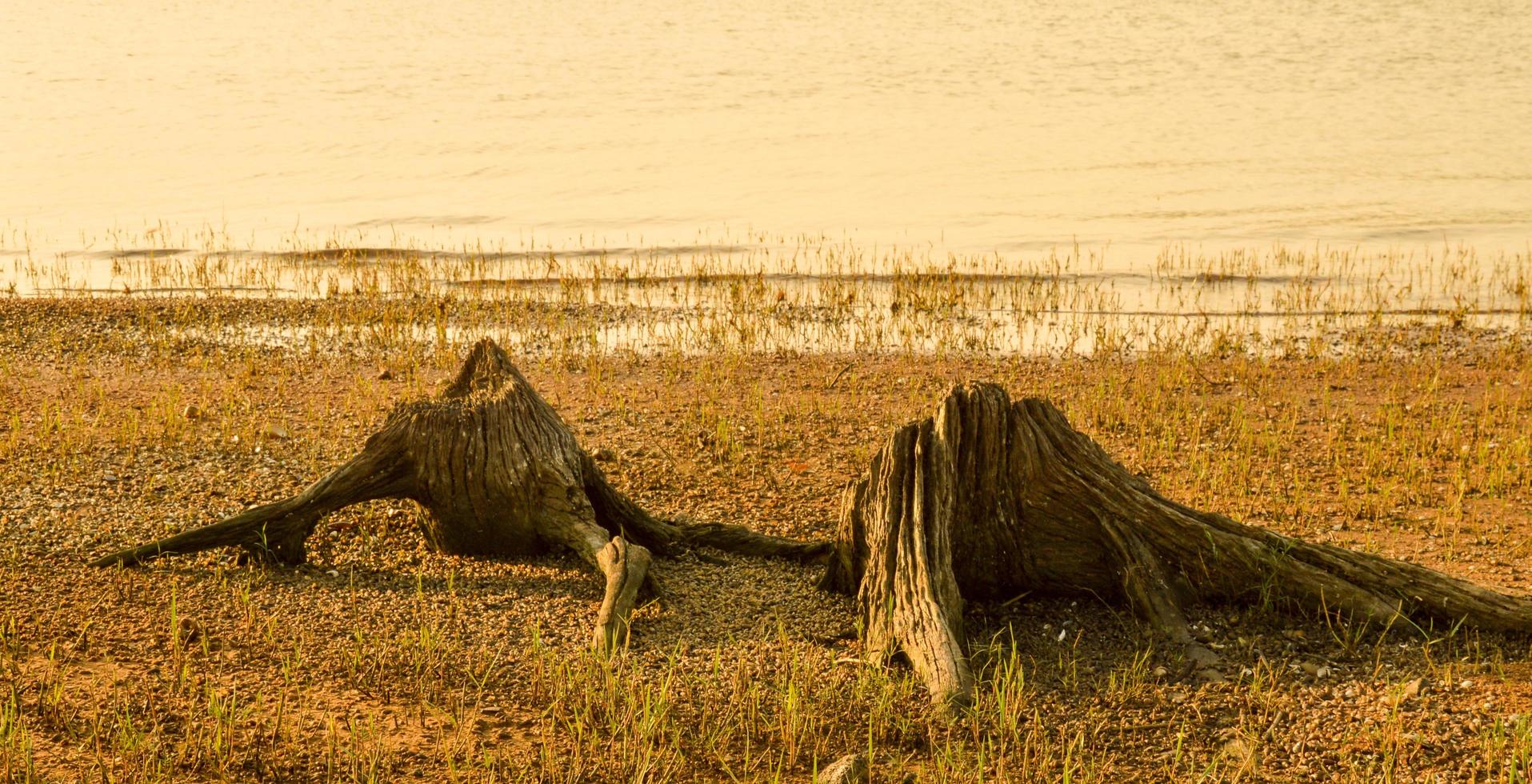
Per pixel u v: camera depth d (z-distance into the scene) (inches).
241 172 2043.6
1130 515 510.6
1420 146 2124.8
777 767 405.4
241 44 3772.1
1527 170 1919.3
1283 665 465.4
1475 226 1589.6
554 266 1406.3
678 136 2340.1
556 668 464.8
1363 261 1424.7
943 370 994.7
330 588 542.6
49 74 3176.7
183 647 481.4
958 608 485.7
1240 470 727.1
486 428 568.1
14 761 392.8
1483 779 389.4
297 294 1288.1
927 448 514.6
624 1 4805.6
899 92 2837.1
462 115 2586.1
